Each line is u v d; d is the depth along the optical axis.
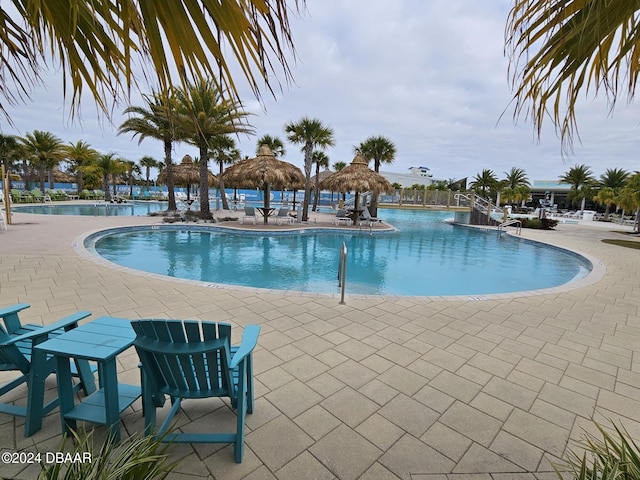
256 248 10.95
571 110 1.33
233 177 15.23
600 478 1.32
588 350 3.46
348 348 3.27
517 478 1.81
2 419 2.06
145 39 1.00
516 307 4.78
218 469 1.78
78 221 13.64
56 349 1.77
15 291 4.58
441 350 3.32
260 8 0.91
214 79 1.03
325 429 2.12
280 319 3.94
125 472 1.26
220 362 1.80
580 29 1.15
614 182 38.22
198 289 4.94
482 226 19.64
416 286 7.43
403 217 27.16
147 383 1.85
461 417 2.31
